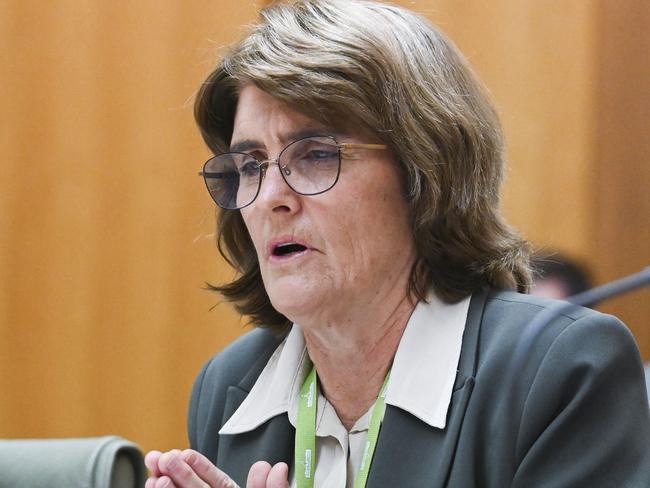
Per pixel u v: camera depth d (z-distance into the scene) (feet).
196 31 31.60
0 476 12.88
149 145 31.83
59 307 32.01
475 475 13.48
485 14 30.68
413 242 15.21
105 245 31.94
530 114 30.40
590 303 11.86
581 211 29.94
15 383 32.09
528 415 13.28
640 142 29.94
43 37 32.32
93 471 12.78
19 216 32.22
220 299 17.74
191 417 17.90
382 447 14.14
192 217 31.55
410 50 14.94
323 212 14.52
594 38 30.09
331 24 14.93
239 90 15.66
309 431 15.44
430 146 14.70
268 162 14.83
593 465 12.78
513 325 14.34
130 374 31.76
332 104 14.34
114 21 32.14
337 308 14.80
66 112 32.17
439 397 14.15
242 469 16.16
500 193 15.98
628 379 13.44
